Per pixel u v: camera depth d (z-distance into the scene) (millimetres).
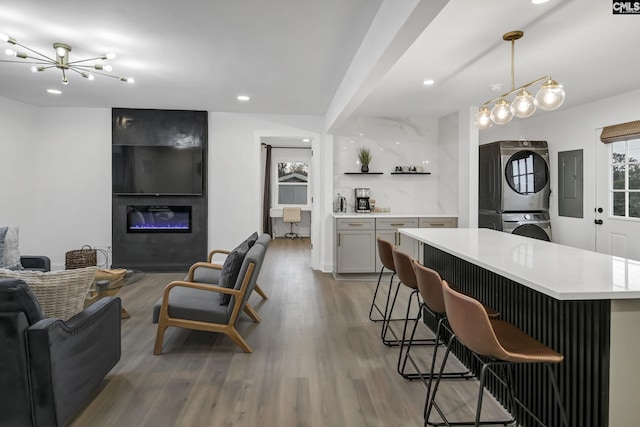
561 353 1850
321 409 2244
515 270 1900
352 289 4945
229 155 5969
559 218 5383
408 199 6043
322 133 6055
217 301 3164
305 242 9320
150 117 5754
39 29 2938
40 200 5695
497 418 2166
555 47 3033
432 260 3689
